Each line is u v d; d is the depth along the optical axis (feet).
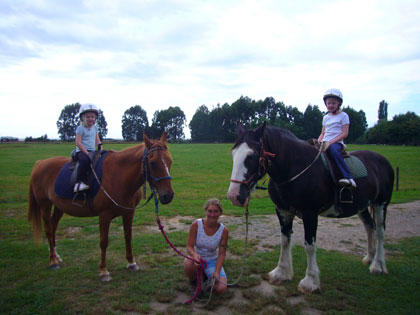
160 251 16.78
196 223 12.05
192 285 12.11
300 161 12.35
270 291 12.37
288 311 10.73
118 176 13.32
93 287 12.53
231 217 25.64
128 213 13.98
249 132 11.30
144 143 13.43
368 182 13.67
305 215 12.40
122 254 16.34
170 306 11.18
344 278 13.57
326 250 17.62
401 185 46.11
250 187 10.99
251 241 18.84
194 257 11.36
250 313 10.59
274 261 15.49
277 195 12.84
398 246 18.17
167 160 12.60
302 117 239.30
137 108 329.11
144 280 13.16
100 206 13.32
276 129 12.57
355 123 246.06
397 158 94.79
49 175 15.11
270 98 249.34
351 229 22.39
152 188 12.92
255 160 10.92
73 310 10.79
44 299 11.51
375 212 14.97
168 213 26.22
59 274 13.75
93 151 14.40
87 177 13.51
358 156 14.97
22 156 97.81
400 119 212.84
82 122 14.55
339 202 12.87
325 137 14.01
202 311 10.80
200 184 46.26
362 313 10.74
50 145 179.83
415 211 28.30
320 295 11.96
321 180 12.31
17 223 22.24
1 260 15.23
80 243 18.02
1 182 44.42
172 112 303.68
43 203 15.16
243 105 253.03
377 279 13.46
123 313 10.69
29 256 15.94
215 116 271.69
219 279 11.27
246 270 14.32
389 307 11.10
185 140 290.76
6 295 11.71
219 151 135.13
